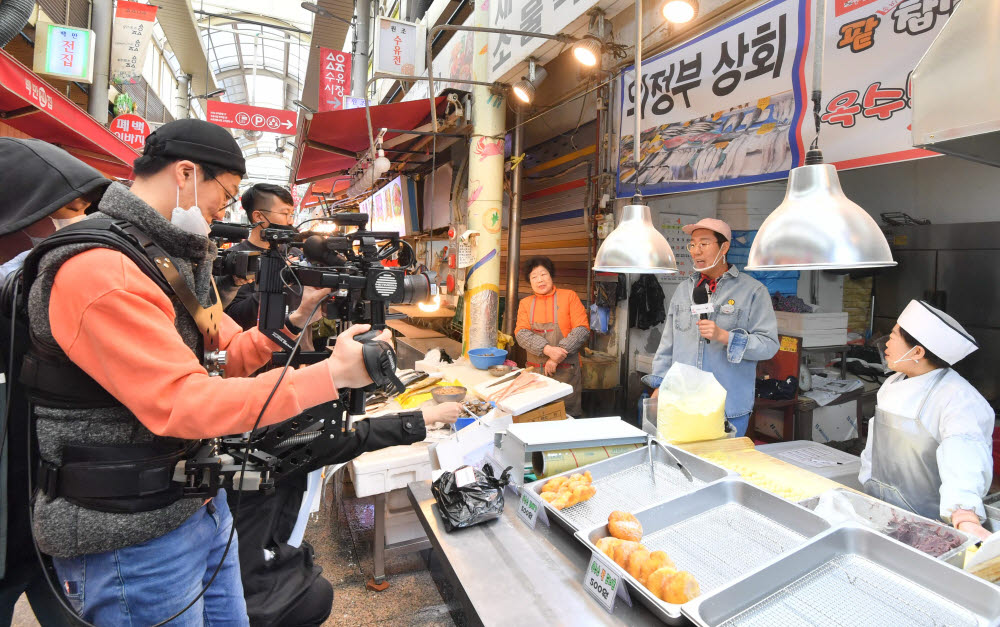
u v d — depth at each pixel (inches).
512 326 198.5
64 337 34.4
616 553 45.6
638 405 150.3
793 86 96.5
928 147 47.1
